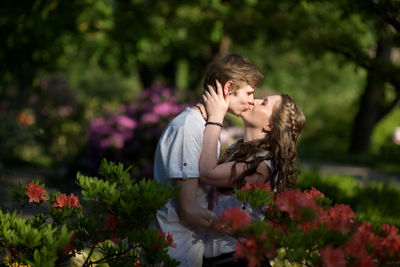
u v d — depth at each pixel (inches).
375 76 204.8
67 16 248.1
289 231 72.9
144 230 73.6
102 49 436.8
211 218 76.5
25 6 220.2
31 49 242.2
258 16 275.6
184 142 77.4
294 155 87.4
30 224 79.0
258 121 85.4
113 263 79.2
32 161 387.9
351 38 213.5
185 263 79.9
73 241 78.9
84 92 682.8
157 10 345.4
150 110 292.2
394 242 70.8
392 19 161.0
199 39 397.1
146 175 286.8
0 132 302.4
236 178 79.8
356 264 66.3
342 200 252.1
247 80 81.5
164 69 559.8
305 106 847.7
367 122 642.8
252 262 66.9
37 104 423.2
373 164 545.0
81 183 75.8
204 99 82.7
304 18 260.7
